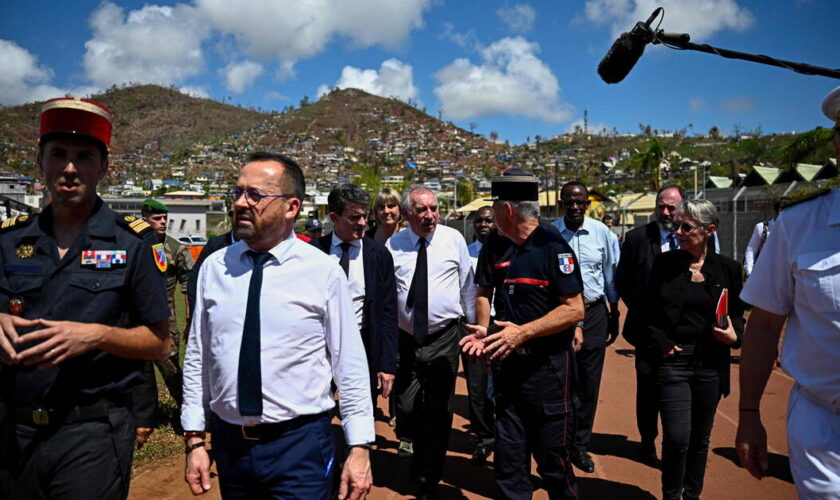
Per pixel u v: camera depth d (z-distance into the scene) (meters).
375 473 4.32
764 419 5.23
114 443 2.16
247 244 2.24
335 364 2.30
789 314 2.03
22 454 2.05
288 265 2.22
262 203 2.15
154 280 2.28
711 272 3.36
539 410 3.06
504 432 3.14
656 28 2.85
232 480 2.19
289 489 2.13
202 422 2.29
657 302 3.40
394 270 4.09
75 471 2.06
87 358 2.11
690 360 3.33
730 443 4.73
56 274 2.13
